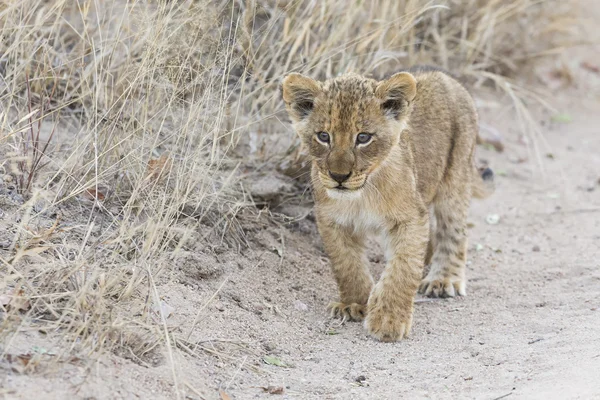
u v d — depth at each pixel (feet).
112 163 34.65
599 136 59.00
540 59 64.03
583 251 41.86
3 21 36.81
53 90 36.68
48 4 41.34
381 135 32.04
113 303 27.84
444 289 37.55
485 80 62.28
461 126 39.29
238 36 39.17
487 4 58.29
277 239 38.32
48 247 27.45
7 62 37.19
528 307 35.12
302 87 32.60
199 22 36.11
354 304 34.17
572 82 66.28
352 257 34.17
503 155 55.47
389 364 29.48
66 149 34.86
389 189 32.55
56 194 30.94
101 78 36.06
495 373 27.76
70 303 26.30
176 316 29.58
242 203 36.78
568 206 48.75
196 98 37.24
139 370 25.39
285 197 40.83
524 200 49.67
